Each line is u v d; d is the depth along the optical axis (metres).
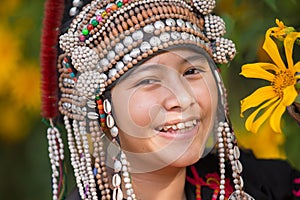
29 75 5.81
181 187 4.14
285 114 4.75
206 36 4.05
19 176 7.34
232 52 4.07
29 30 5.68
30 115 6.76
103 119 3.91
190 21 3.94
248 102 3.82
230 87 4.91
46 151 7.02
